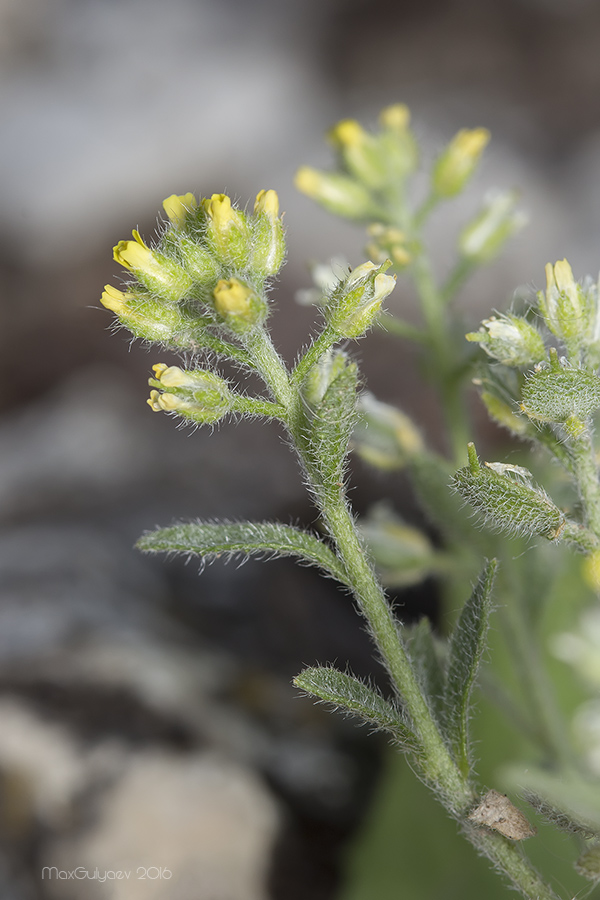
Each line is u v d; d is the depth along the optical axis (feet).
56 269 0.83
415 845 0.28
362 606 0.23
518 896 0.27
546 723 0.28
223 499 0.52
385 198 0.31
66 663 0.34
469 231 0.30
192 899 0.29
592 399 0.23
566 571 0.31
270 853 0.30
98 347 0.73
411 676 0.23
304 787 0.32
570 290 0.23
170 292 0.23
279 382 0.23
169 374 0.23
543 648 0.31
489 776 0.29
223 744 0.32
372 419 0.29
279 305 0.70
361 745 0.33
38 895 0.29
